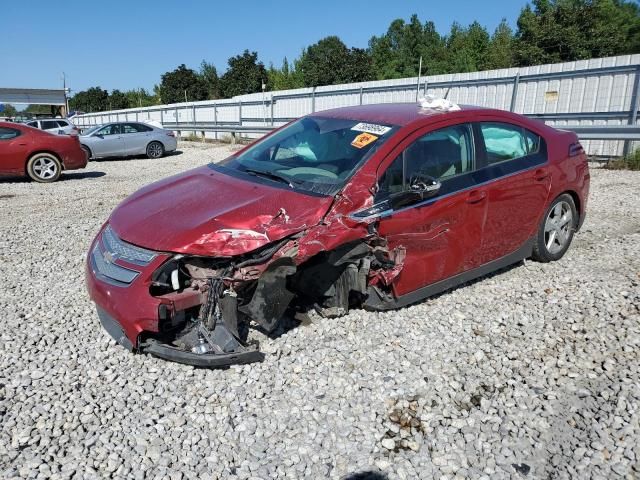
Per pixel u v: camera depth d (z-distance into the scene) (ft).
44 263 19.31
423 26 195.21
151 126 63.87
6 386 11.21
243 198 12.44
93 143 59.06
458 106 15.67
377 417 10.13
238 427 9.88
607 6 139.33
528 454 9.20
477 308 14.60
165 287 11.24
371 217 12.21
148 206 13.01
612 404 10.42
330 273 12.86
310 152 14.35
